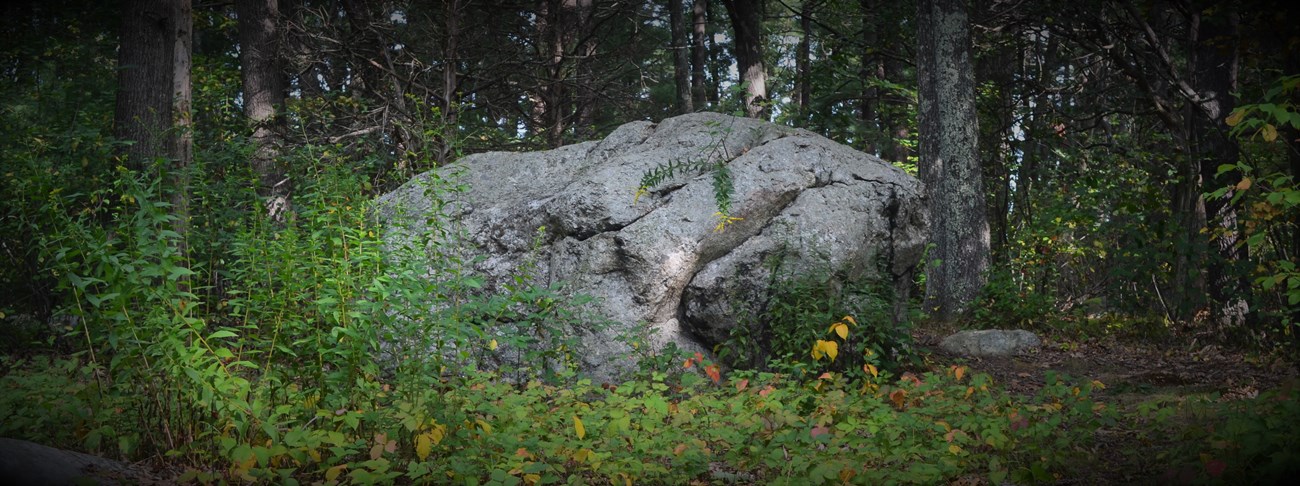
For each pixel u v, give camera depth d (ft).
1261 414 13.85
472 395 16.25
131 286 13.52
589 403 19.62
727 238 22.79
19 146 27.58
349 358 14.74
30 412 15.26
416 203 24.79
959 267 40.09
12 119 30.76
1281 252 27.09
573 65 53.16
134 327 13.51
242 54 48.34
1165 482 12.50
